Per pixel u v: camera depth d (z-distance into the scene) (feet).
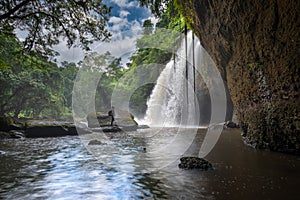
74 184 14.61
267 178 14.29
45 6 32.35
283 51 19.49
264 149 23.58
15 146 32.91
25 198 12.54
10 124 49.01
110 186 13.98
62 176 16.43
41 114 116.47
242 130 29.58
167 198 11.82
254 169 16.37
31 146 32.81
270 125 22.40
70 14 33.14
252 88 25.41
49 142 37.50
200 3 32.60
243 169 16.46
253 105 25.94
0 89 72.23
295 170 15.81
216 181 14.06
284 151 21.20
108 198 12.22
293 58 18.35
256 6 22.25
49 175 16.80
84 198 12.35
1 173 17.65
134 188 13.46
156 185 13.78
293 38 18.03
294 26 17.74
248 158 19.77
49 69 85.20
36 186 14.44
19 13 31.07
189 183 13.87
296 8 17.16
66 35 34.14
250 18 23.63
